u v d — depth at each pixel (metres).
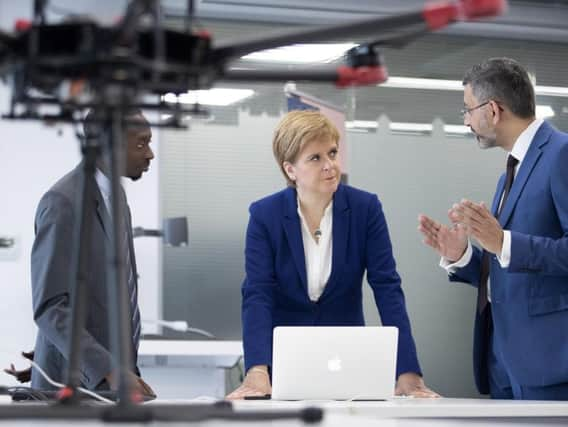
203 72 1.10
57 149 5.79
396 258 6.44
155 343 5.14
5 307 5.65
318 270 3.45
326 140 3.41
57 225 2.88
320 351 2.76
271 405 2.27
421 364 6.41
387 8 6.33
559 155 3.38
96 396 2.13
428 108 6.59
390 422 1.31
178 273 6.11
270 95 6.29
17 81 1.08
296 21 6.33
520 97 3.54
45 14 1.06
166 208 6.13
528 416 2.32
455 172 6.57
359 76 1.19
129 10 0.98
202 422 1.05
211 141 6.21
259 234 3.46
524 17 6.59
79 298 1.18
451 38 6.66
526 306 3.35
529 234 3.41
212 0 6.08
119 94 1.06
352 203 3.50
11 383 5.36
